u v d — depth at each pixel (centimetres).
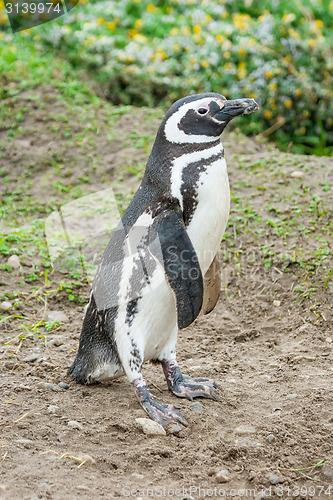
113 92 1898
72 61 1966
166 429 739
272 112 1816
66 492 614
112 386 845
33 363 891
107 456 684
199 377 871
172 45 1970
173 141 750
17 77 1811
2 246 1216
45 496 602
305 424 756
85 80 1889
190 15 2155
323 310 1061
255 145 1662
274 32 1945
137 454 689
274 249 1208
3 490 605
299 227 1256
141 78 1897
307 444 723
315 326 1033
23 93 1767
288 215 1295
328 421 761
